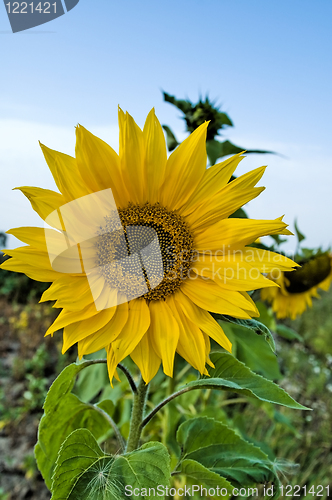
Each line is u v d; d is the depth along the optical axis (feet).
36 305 6.30
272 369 2.38
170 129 2.12
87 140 1.50
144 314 1.53
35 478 3.08
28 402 3.85
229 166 1.61
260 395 1.53
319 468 3.24
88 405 1.71
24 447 3.41
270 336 1.51
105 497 1.36
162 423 2.36
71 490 1.38
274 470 1.71
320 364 5.03
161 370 2.31
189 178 1.61
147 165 1.58
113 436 2.77
